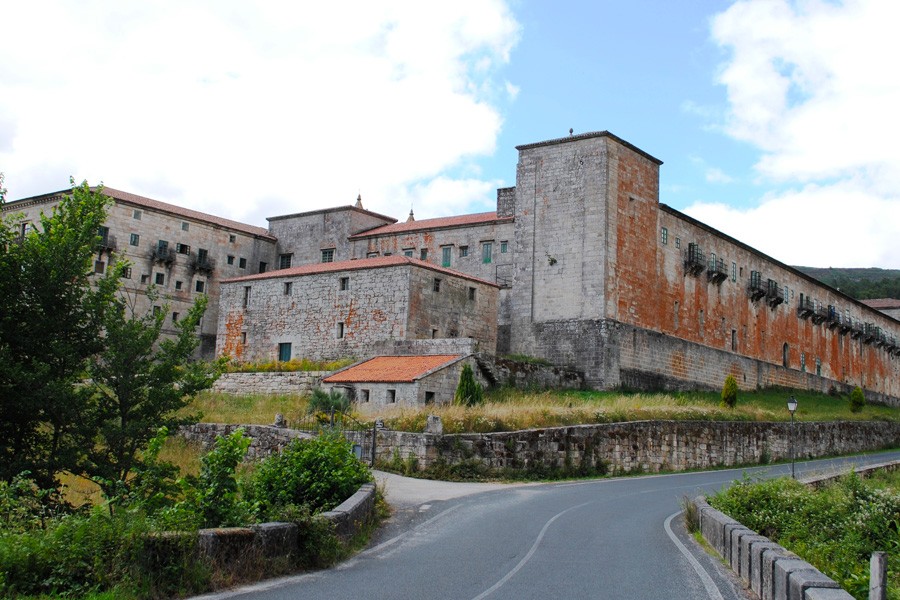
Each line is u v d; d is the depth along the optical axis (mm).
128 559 12633
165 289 73625
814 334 95500
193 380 26562
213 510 15883
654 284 66938
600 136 63156
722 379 74938
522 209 66000
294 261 80438
